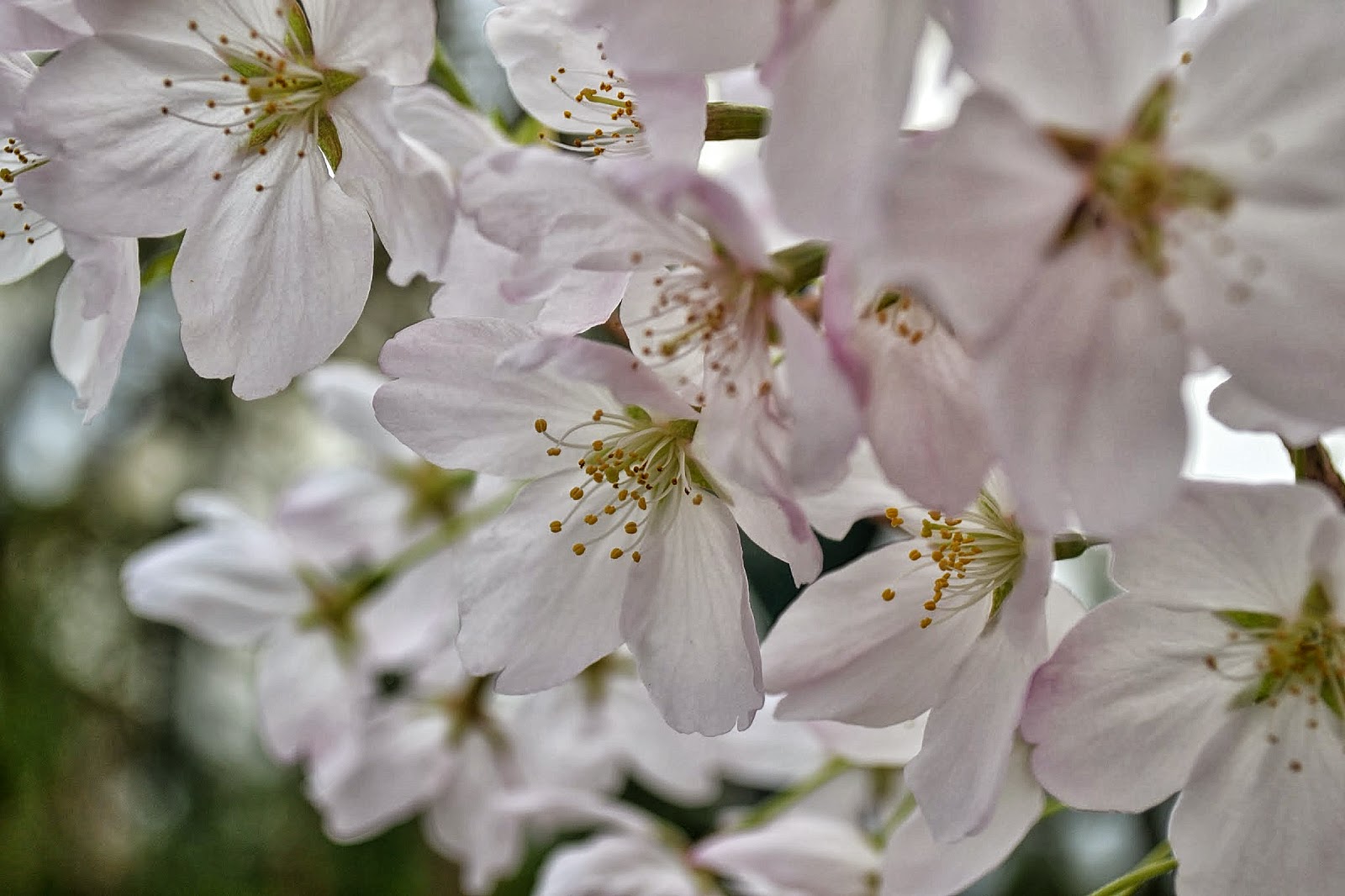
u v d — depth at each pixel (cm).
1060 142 11
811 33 11
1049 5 11
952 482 11
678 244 12
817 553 11
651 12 11
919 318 12
